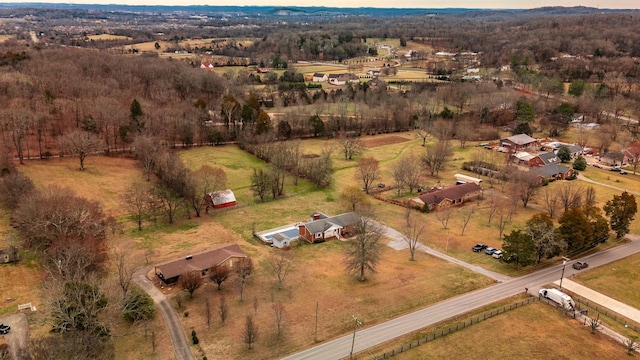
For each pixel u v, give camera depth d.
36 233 81.44
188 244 94.81
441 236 100.50
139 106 146.50
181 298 75.00
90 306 61.53
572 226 89.19
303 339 65.25
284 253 92.06
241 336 65.56
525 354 62.66
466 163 149.12
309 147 167.75
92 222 84.94
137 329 66.56
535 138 179.38
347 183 134.00
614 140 178.00
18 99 140.75
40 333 62.94
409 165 130.00
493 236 100.62
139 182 122.12
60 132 141.75
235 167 142.00
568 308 72.25
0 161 111.94
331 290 78.56
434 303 74.69
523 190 116.31
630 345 62.94
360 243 82.31
